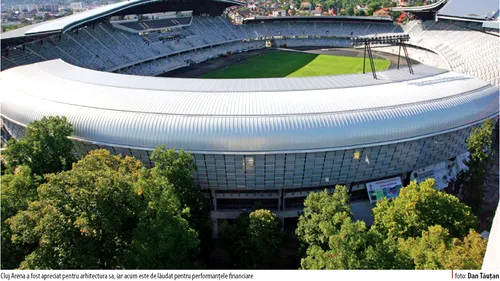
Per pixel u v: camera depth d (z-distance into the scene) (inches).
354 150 2192.4
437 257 1290.6
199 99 2389.3
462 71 4744.1
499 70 4124.0
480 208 2320.4
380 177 2452.0
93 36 5625.0
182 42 6688.0
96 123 2262.6
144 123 2187.5
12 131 2891.2
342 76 2878.9
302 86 2610.7
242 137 2098.9
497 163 2869.1
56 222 1346.0
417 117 2273.6
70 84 2763.3
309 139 2114.9
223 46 7426.2
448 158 2618.1
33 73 3120.1
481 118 2517.2
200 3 7145.7
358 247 1397.6
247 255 1900.8
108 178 1497.3
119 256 1515.7
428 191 1679.4
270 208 2466.8
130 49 5831.7
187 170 1975.9
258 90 2522.1
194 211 2027.6
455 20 6471.5
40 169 2100.1
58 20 5019.7
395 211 1695.4
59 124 2182.6
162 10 6860.2
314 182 2348.7
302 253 1865.2
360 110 2245.3
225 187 2356.1
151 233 1485.0
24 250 1487.5
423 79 2792.8
